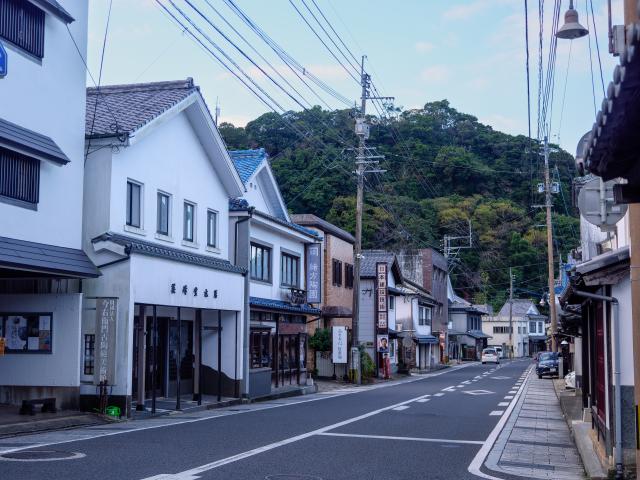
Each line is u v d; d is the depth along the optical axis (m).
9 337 16.77
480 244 67.00
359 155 34.62
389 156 59.72
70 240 16.70
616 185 6.67
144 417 17.25
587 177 14.38
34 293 16.77
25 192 15.31
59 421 14.62
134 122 18.70
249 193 28.67
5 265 13.84
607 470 10.14
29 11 15.53
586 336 17.73
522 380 41.72
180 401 20.84
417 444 13.34
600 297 10.38
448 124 68.44
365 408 21.22
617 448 9.93
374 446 12.78
